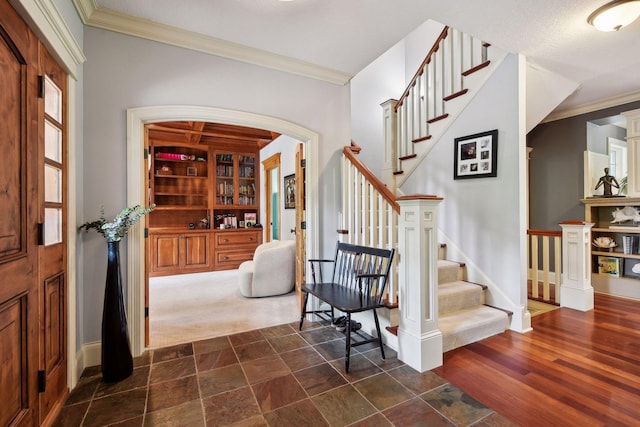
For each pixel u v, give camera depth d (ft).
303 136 9.85
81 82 6.93
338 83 10.48
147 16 7.20
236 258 18.80
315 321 10.09
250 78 8.95
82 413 5.49
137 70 7.58
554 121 14.80
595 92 12.19
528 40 8.23
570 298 11.15
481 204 10.05
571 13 7.07
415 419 5.27
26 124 4.48
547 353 7.60
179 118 8.06
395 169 13.93
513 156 9.09
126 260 7.47
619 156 15.25
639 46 8.54
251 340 8.57
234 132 16.42
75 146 6.43
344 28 7.72
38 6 4.50
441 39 11.57
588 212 13.48
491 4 6.77
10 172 4.11
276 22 7.45
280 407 5.63
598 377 6.50
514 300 9.11
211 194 18.70
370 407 5.60
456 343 7.93
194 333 9.05
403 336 7.29
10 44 4.05
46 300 5.13
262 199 19.70
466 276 10.53
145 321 8.04
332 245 10.48
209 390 6.18
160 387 6.28
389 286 8.32
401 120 13.69
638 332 8.89
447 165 11.26
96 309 7.18
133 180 7.49
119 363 6.48
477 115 10.13
